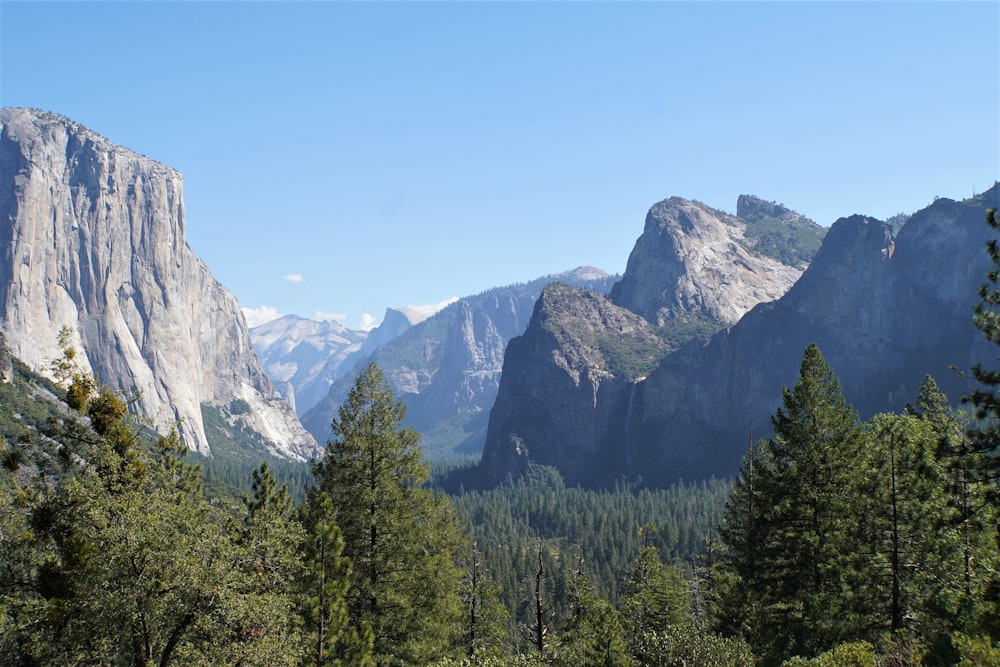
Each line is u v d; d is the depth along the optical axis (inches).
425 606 1603.1
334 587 1359.5
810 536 1679.4
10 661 1112.2
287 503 1699.1
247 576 1226.0
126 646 1197.1
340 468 1635.1
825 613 1610.5
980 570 1566.2
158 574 1147.3
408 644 1514.5
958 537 1628.9
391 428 1652.3
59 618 1112.2
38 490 1198.3
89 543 1137.4
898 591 1621.6
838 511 1711.4
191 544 1190.9
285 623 1254.9
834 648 1299.2
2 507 1184.8
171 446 1419.8
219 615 1190.3
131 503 1162.6
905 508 1690.5
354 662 1343.5
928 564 1646.2
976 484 1529.3
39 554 1157.1
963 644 1096.8
